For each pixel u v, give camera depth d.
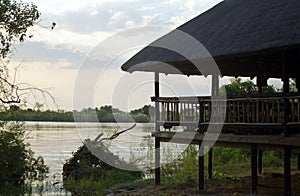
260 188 13.86
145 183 16.06
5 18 17.89
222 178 15.96
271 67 15.57
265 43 10.71
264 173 16.94
